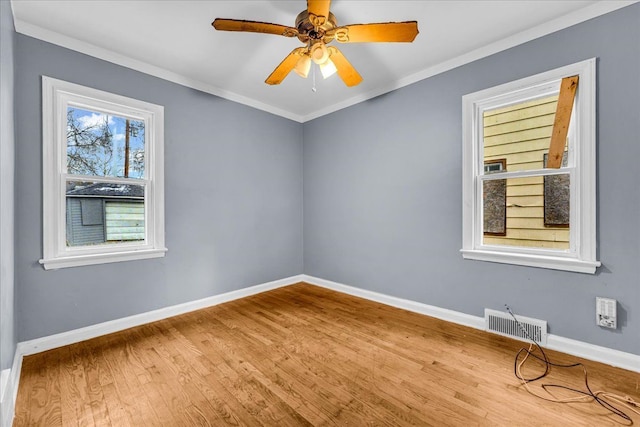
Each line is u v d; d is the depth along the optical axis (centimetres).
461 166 262
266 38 232
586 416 147
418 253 293
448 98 269
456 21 212
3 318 146
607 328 195
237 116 342
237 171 343
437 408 153
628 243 188
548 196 260
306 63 208
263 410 152
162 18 207
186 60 265
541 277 221
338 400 160
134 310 263
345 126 360
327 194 385
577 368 190
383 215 322
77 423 144
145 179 275
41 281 217
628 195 187
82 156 243
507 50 234
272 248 382
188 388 171
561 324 212
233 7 196
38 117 216
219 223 326
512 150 271
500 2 192
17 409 153
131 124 269
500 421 144
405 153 302
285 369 190
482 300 251
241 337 238
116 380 179
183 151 296
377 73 291
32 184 213
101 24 213
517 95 236
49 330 220
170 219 287
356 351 214
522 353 210
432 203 282
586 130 200
